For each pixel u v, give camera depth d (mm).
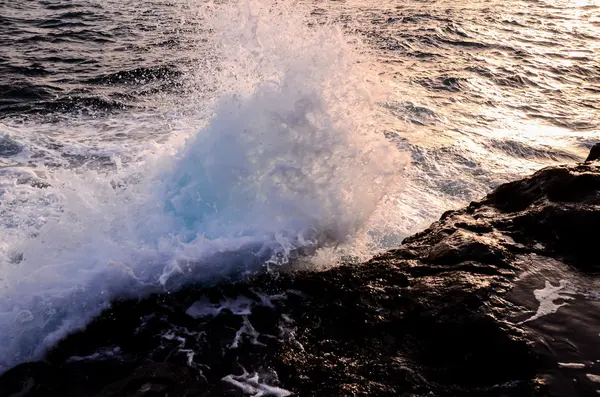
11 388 3066
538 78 10602
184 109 7809
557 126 8180
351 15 15258
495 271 3525
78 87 8594
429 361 3031
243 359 3232
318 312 3590
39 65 9633
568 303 3184
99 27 12688
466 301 3236
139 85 8812
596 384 2580
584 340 2867
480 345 2980
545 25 15625
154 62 10008
